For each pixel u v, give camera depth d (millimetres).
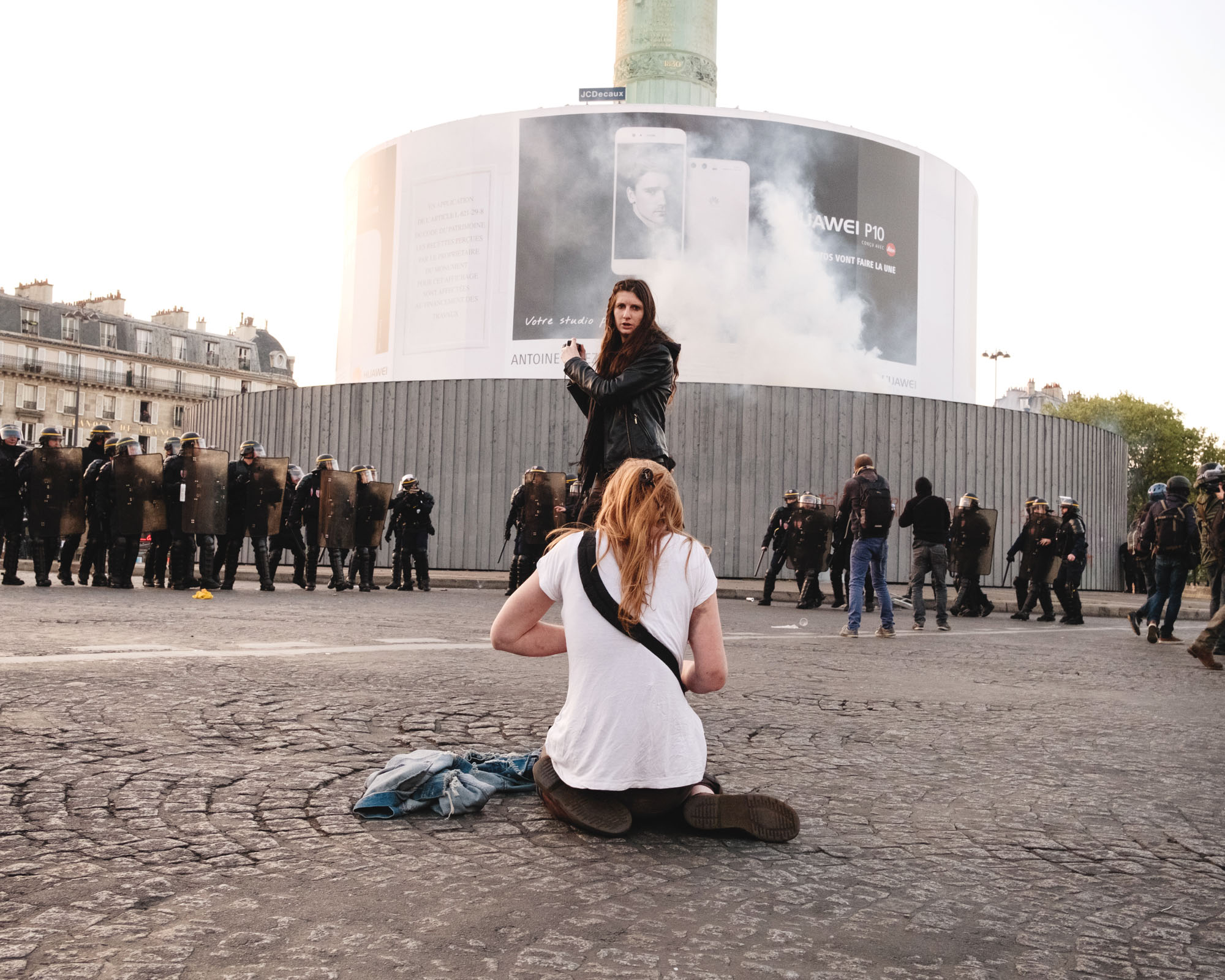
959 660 8672
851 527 10633
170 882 2531
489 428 23922
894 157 28547
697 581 3105
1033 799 3775
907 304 28812
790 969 2152
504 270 27484
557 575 3135
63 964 2031
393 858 2770
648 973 2094
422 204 28734
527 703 5254
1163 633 11539
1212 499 11023
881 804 3611
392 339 29109
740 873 2762
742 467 23391
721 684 3125
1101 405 68625
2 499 13469
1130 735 5242
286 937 2211
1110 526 29484
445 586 19359
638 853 2898
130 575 14070
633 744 3020
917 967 2207
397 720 4645
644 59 29797
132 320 73250
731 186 26906
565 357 4168
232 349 79000
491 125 27781
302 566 15820
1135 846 3223
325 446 25344
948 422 24875
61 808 3115
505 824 3137
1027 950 2336
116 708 4633
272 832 2963
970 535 15688
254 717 4586
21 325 67562
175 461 13711
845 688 6496
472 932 2273
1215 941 2441
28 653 6312
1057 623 15289
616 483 3117
